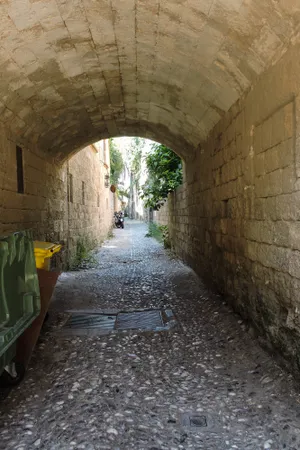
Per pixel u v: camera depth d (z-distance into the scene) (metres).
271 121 3.56
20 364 3.41
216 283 6.23
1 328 2.76
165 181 12.29
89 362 3.87
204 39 3.91
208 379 3.46
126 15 3.82
